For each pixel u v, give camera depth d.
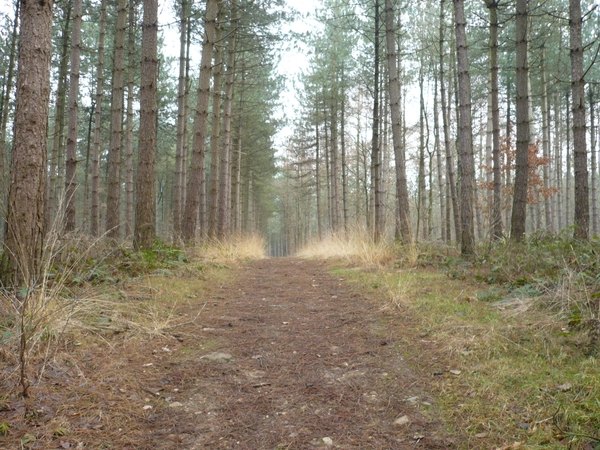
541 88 20.12
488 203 15.48
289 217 51.88
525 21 8.65
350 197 33.75
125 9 11.77
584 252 5.53
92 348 3.69
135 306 4.89
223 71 17.55
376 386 3.15
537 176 17.30
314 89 24.72
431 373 3.28
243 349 4.01
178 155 14.62
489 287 5.74
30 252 4.40
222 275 8.73
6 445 2.26
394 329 4.43
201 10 15.01
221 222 16.73
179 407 2.86
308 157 32.31
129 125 16.12
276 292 7.17
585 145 8.55
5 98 15.48
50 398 2.77
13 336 3.23
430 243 9.73
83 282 5.12
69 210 10.07
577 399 2.53
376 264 9.05
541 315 4.05
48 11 4.59
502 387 2.85
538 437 2.28
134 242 8.14
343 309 5.55
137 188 8.19
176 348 3.99
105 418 2.63
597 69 20.70
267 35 15.87
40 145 4.53
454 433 2.46
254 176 32.50
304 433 2.55
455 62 17.36
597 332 3.25
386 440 2.45
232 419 2.72
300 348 4.04
